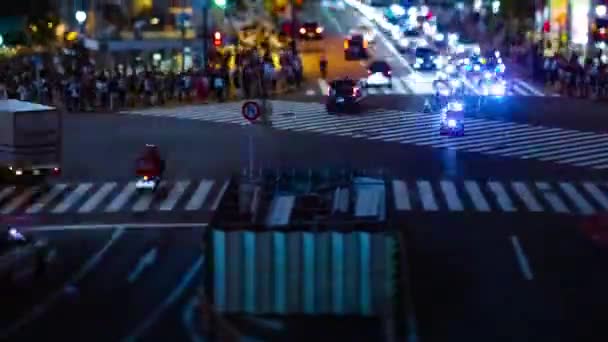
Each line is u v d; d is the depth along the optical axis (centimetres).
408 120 7312
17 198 4919
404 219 4384
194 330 2988
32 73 8412
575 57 9175
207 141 6381
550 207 4622
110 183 5219
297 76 9431
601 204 4672
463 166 5584
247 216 3272
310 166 5466
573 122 7150
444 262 3706
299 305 3091
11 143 4997
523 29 12706
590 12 10162
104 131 6812
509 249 3888
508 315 3111
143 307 3219
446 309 3164
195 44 10244
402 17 15850
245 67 8756
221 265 3089
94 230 4284
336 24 15862
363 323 3034
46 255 3862
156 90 8200
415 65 10881
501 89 8681
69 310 3203
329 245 3062
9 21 10975
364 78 9900
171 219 4462
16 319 3117
